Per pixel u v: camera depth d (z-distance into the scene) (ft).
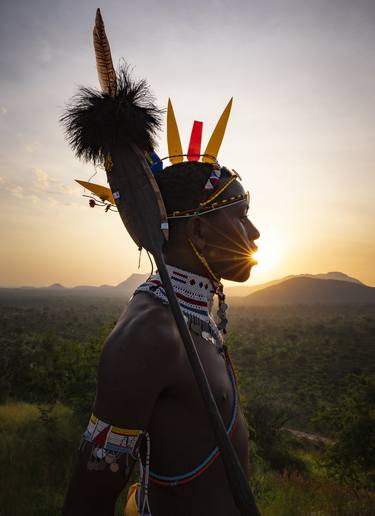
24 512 26.27
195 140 4.79
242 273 4.19
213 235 4.08
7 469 32.50
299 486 41.16
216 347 3.95
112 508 3.11
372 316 618.85
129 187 3.72
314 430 127.03
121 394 3.00
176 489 3.41
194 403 3.38
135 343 3.10
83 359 48.91
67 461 35.45
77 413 47.34
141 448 3.49
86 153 3.91
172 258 4.09
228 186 4.20
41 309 559.79
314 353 264.93
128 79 3.97
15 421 51.88
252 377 199.21
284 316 622.95
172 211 4.09
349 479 61.26
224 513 3.41
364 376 68.23
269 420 79.51
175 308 3.11
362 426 60.85
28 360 78.89
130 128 3.79
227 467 2.76
